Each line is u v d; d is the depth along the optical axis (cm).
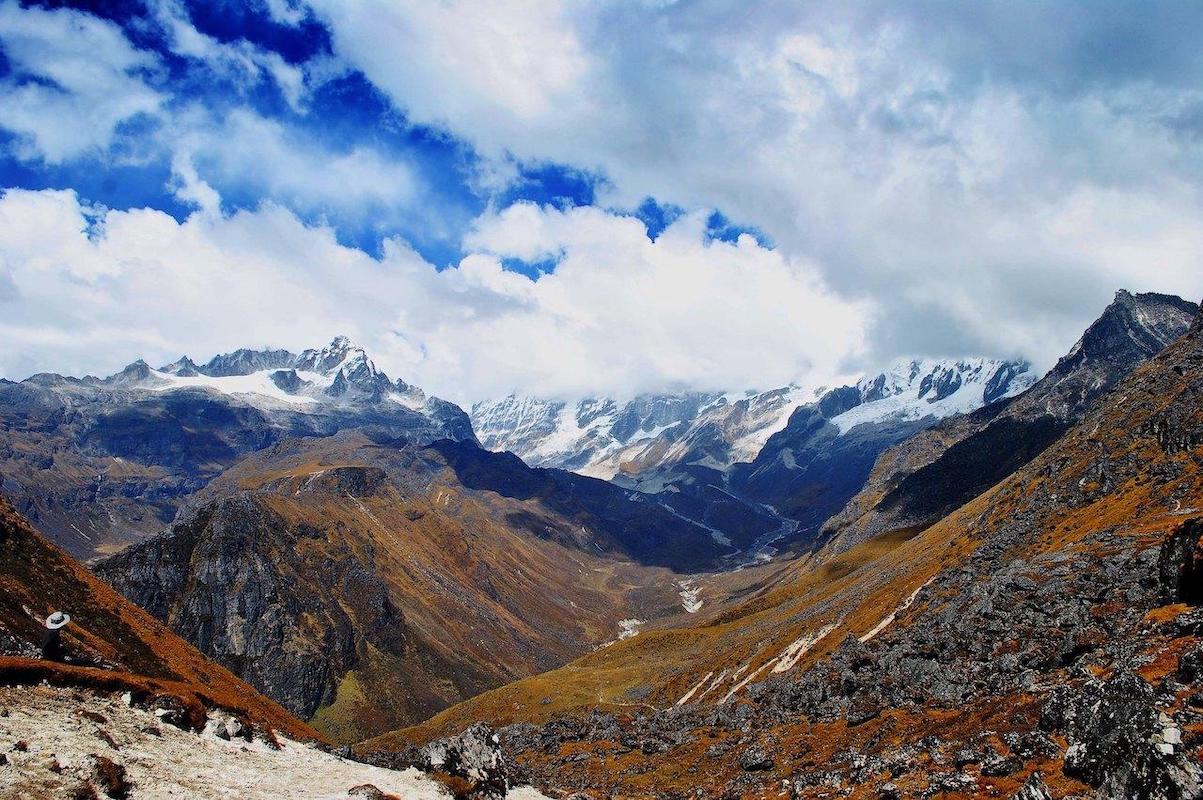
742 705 15375
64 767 4072
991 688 9744
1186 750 4822
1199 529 8350
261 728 6284
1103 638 8956
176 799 4288
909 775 7306
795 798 8256
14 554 12850
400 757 7662
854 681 12988
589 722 19512
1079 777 5594
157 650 13800
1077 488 19525
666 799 10794
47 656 6294
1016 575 12744
